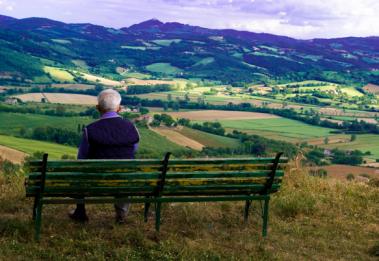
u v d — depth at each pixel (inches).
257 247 204.8
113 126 211.8
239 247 204.4
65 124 4151.1
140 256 184.9
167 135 3969.0
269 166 218.7
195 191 214.7
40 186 195.0
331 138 4606.3
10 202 245.1
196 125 4589.1
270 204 268.7
